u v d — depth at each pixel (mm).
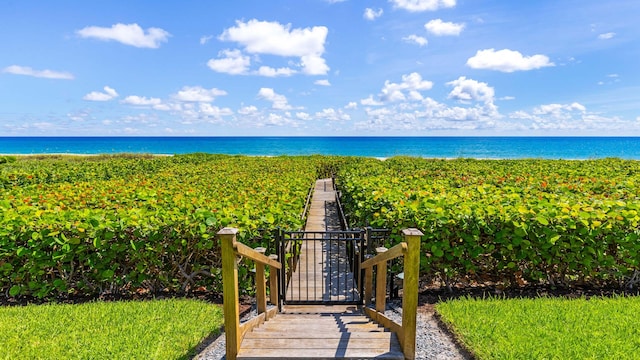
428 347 3684
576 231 4812
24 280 4988
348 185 9180
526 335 3646
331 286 5816
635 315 4055
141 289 5270
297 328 3982
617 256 4938
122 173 14383
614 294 4793
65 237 4855
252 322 3859
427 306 4707
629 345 3414
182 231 5008
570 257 4840
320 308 5117
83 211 5383
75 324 4059
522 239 4836
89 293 5094
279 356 3232
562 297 4703
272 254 4988
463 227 4914
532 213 4891
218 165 14781
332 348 3383
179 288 5148
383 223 5375
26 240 4855
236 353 3250
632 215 4762
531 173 10984
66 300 5027
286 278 5750
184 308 4512
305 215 8727
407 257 3158
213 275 5121
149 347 3561
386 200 6148
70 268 4953
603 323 3867
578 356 3256
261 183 8812
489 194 6586
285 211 6145
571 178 9570
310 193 11461
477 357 3396
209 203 6211
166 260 5141
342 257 7410
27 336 3777
